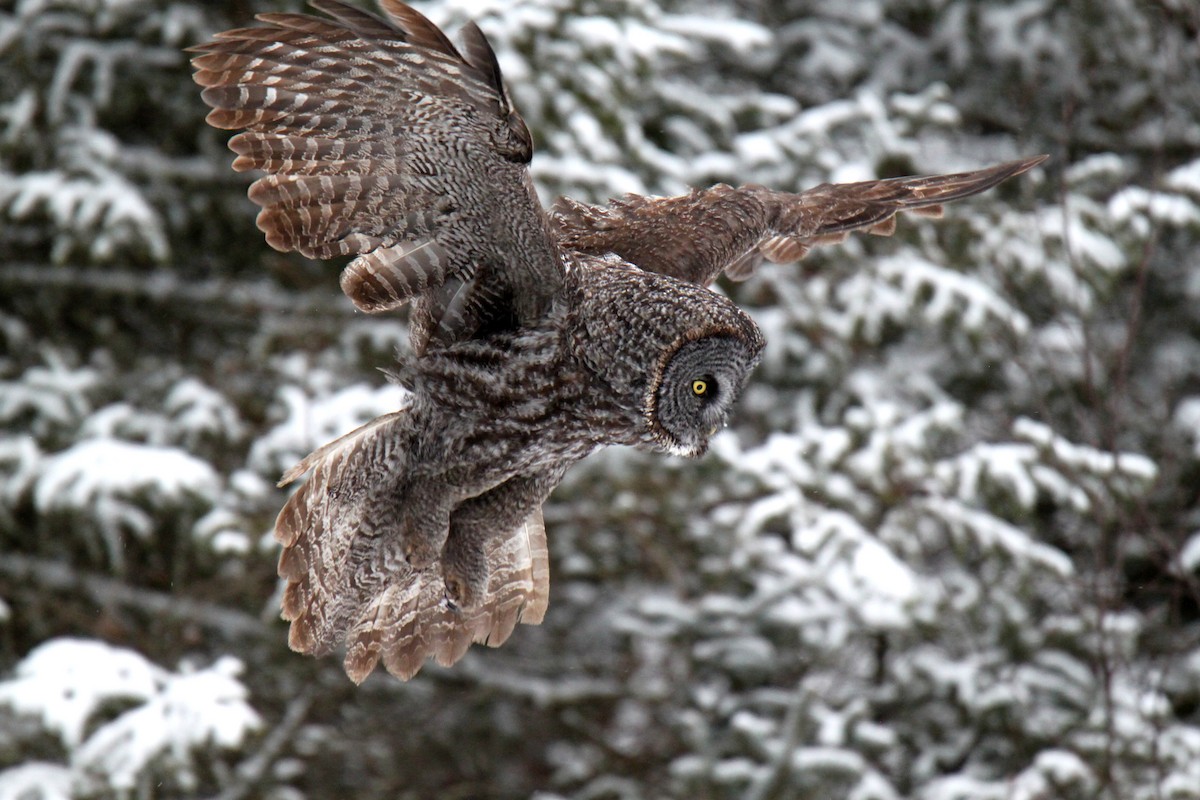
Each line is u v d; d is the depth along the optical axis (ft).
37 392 48.01
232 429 48.49
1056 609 51.37
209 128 50.67
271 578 48.42
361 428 24.35
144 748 41.63
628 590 51.34
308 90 20.39
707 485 47.73
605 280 23.12
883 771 49.78
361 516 24.36
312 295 50.14
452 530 24.49
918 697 49.90
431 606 25.81
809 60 58.65
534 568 26.68
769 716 49.19
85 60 48.91
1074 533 53.98
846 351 49.88
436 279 22.43
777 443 48.21
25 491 47.29
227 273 51.42
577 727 51.44
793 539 50.55
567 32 45.42
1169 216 52.60
